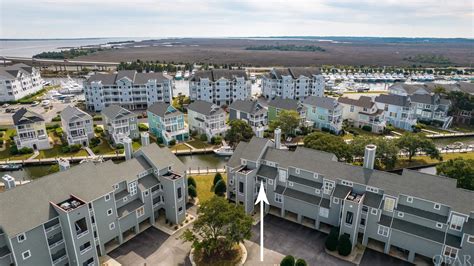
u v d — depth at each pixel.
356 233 48.16
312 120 109.62
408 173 48.16
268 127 101.69
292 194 55.06
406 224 46.06
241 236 45.09
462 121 114.81
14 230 36.84
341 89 175.75
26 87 151.88
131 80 130.00
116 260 46.72
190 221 56.03
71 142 88.81
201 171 75.81
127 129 94.56
